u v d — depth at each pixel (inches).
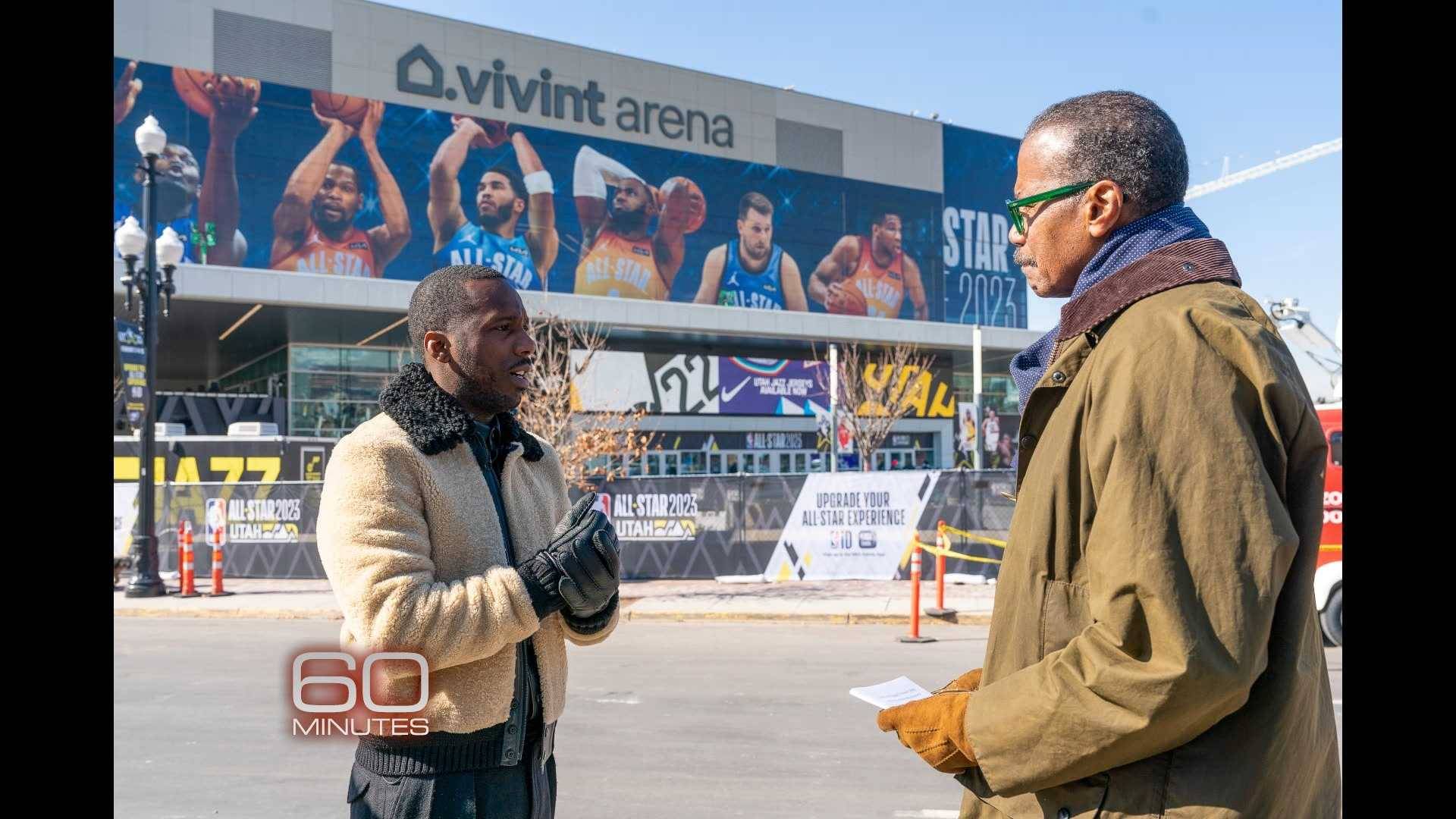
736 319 1684.3
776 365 1770.4
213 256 1357.0
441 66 1551.4
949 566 550.6
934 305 2038.6
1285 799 53.2
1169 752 52.8
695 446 1686.8
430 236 1524.4
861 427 1574.8
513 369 80.7
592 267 1668.3
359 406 1582.2
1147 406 52.5
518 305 81.7
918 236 2025.1
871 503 561.3
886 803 189.3
